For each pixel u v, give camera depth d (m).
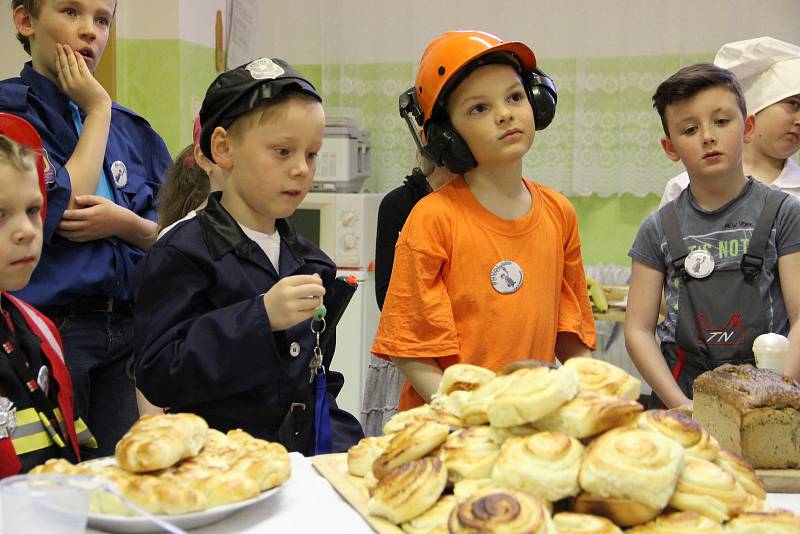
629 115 3.60
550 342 1.48
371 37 3.78
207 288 1.30
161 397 1.24
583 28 3.60
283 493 0.95
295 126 1.29
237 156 1.32
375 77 3.80
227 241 1.32
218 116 1.33
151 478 0.83
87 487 0.71
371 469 0.94
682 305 1.66
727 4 3.47
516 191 1.48
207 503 0.84
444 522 0.80
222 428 1.30
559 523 0.78
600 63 3.61
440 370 1.42
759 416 1.07
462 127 1.41
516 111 1.39
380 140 3.82
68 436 1.22
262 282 1.34
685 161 1.67
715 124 1.62
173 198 1.81
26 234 1.12
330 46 3.86
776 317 1.62
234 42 3.61
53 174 1.67
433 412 1.01
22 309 1.24
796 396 1.09
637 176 3.62
